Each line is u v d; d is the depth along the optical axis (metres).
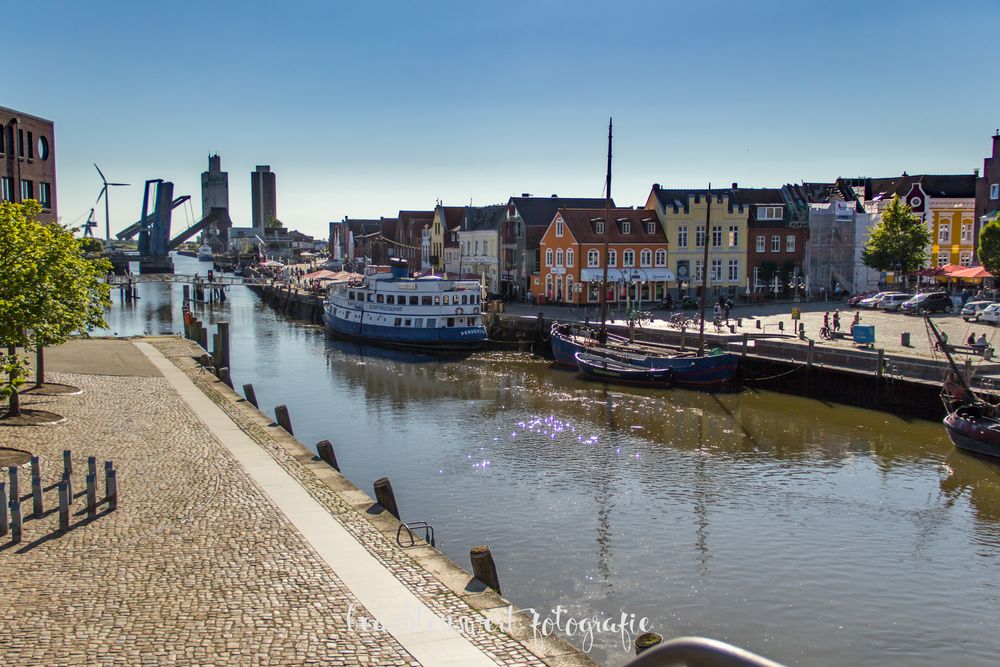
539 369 63.06
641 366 56.16
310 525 21.34
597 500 31.16
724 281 92.19
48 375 44.78
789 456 37.22
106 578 17.69
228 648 14.64
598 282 87.56
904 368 45.38
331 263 184.88
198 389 42.38
